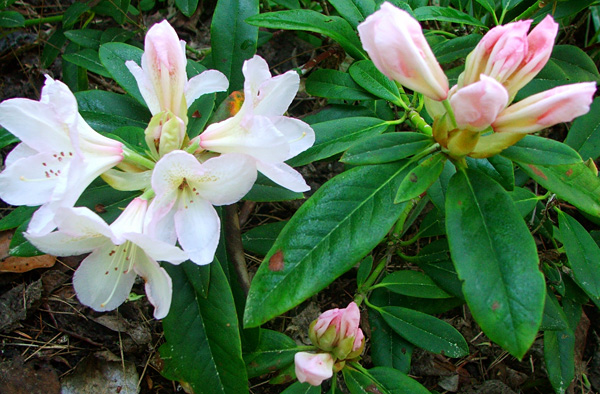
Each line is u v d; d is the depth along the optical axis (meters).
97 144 0.33
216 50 0.45
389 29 0.29
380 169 0.36
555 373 0.44
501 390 0.48
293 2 0.53
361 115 0.47
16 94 0.60
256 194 0.40
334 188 0.35
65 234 0.29
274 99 0.35
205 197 0.33
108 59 0.44
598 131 0.47
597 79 0.48
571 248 0.42
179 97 0.34
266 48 0.64
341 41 0.45
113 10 0.55
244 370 0.37
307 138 0.37
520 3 0.48
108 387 0.45
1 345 0.45
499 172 0.37
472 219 0.33
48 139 0.31
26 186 0.31
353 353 0.39
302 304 0.51
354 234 0.34
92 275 0.32
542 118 0.29
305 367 0.36
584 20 0.60
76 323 0.47
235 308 0.38
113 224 0.31
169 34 0.33
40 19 0.60
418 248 0.55
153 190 0.32
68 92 0.31
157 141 0.33
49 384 0.44
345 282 0.53
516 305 0.30
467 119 0.29
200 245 0.32
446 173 0.42
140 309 0.48
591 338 0.51
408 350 0.45
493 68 0.29
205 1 0.66
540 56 0.29
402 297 0.47
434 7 0.46
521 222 0.32
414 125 0.43
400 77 0.30
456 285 0.45
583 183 0.37
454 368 0.50
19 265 0.48
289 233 0.34
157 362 0.45
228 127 0.34
